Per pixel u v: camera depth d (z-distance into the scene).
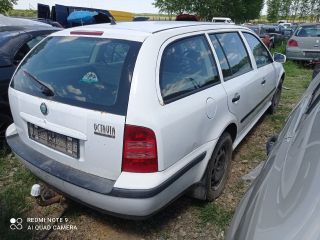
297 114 2.34
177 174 2.63
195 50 3.12
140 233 3.00
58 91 2.75
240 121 3.84
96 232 3.02
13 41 4.60
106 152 2.49
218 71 3.39
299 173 1.50
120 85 2.49
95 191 2.49
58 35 3.22
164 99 2.58
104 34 2.86
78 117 2.56
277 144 2.14
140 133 2.39
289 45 12.59
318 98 2.18
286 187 1.48
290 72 10.98
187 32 3.11
